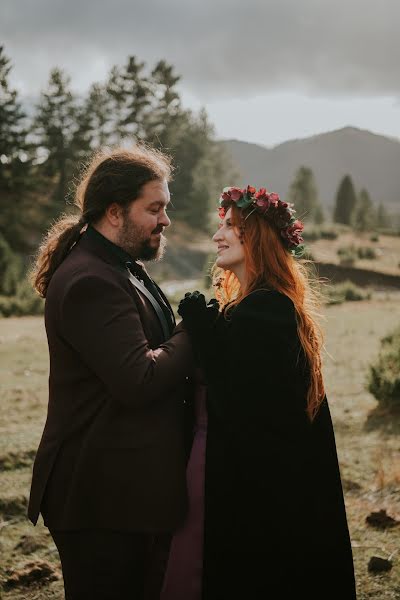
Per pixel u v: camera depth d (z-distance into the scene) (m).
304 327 2.40
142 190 2.29
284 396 2.20
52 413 2.31
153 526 2.20
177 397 2.37
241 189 2.47
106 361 2.10
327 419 2.43
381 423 6.65
